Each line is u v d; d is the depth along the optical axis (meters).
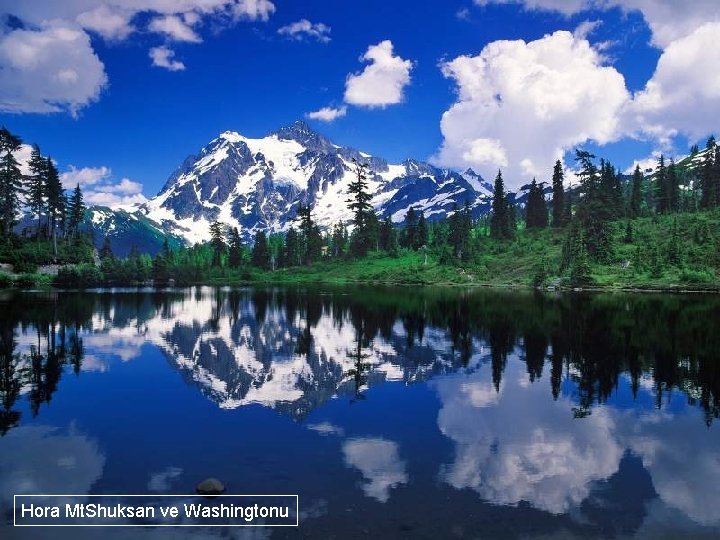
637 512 12.88
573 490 14.05
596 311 57.81
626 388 25.12
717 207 135.25
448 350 35.06
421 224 175.50
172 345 36.88
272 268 182.25
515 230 168.12
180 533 11.69
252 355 33.41
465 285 122.00
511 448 17.12
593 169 138.62
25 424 19.31
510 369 29.22
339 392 24.34
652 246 112.06
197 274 162.38
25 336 39.53
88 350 34.47
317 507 12.82
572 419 20.36
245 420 19.97
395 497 13.38
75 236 136.75
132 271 149.75
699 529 12.14
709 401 22.86
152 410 21.20
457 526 11.95
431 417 20.48
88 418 20.09
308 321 50.94
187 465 15.46
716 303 68.06
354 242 175.00
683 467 15.73
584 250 111.38
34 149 122.81
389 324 48.66
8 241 106.81
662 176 152.62
